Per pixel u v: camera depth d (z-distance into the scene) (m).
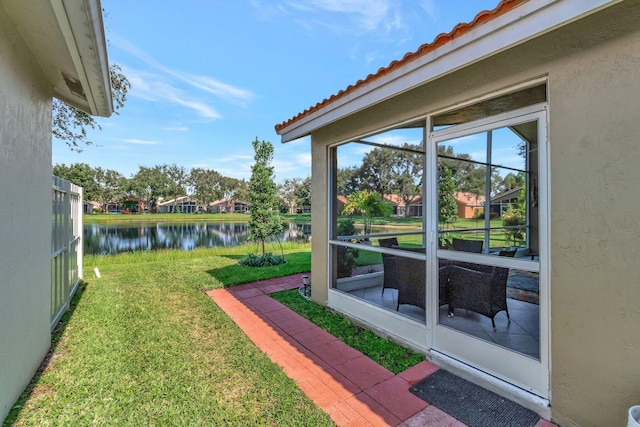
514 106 2.34
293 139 4.65
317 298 4.66
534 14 1.79
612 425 1.80
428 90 2.91
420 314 3.16
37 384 2.47
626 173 1.73
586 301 1.90
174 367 2.77
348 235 4.18
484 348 2.53
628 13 1.71
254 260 7.61
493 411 2.19
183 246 15.59
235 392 2.41
